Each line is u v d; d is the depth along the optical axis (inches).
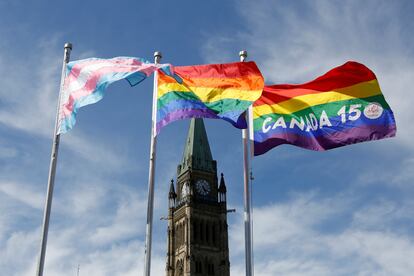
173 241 7288.4
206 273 6968.5
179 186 7583.7
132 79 1475.1
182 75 1494.8
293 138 1488.7
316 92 1517.0
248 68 1465.3
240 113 1422.2
